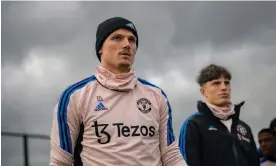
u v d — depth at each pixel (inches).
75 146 98.9
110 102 96.7
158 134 101.3
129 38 101.5
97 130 94.6
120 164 92.2
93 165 93.8
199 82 171.3
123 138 93.7
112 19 102.7
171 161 103.0
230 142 156.0
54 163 96.8
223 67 166.1
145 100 99.9
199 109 160.9
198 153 150.6
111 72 100.0
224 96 160.2
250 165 162.1
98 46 104.4
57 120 98.0
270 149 197.5
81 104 96.5
